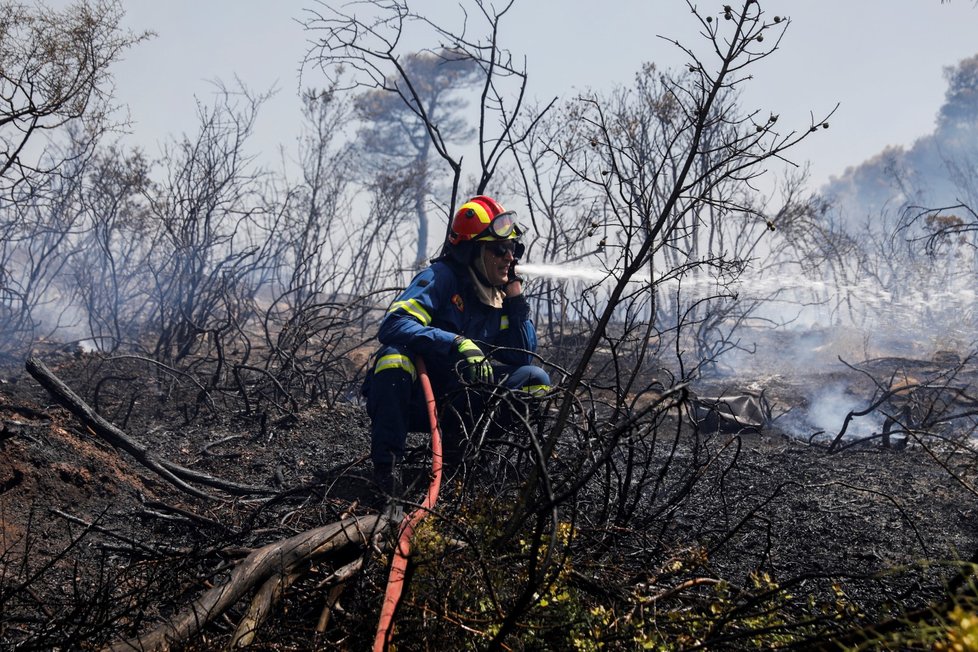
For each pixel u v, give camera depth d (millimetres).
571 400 3213
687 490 3734
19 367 7172
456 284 4410
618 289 3291
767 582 2865
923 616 2131
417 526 2865
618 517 3582
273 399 6391
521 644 2549
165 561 3203
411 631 2623
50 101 6664
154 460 4574
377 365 4176
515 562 2977
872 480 5164
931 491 4930
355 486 4477
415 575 2699
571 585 2875
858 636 2295
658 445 5770
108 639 2812
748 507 4555
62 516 3867
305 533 3100
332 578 2959
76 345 8273
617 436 2588
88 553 3707
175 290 9141
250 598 2938
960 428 6594
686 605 3025
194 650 2678
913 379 8242
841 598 2885
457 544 2934
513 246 4539
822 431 6336
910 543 4129
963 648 1877
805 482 5098
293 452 5238
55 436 4438
